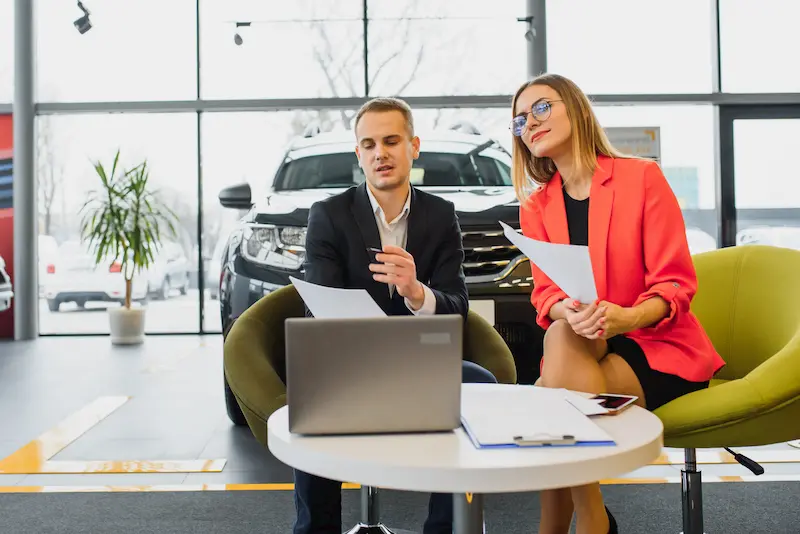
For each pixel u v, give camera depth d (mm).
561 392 1290
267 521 2172
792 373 1412
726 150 7070
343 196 1916
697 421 1448
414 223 1873
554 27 7160
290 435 1037
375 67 7250
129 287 6457
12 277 7098
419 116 7191
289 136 7219
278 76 7227
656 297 1528
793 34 7043
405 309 1864
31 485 2514
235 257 2820
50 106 7047
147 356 5582
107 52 7184
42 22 7156
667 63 7121
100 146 7188
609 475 911
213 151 7207
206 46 7199
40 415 3559
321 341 1009
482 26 7215
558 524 1438
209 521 2176
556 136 1624
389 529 2057
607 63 7141
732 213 7070
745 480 2496
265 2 7211
